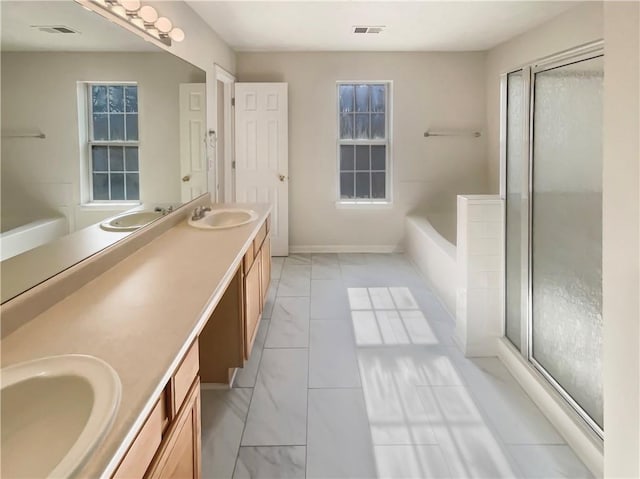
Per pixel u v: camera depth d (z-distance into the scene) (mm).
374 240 5621
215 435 2141
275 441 2102
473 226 2832
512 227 2768
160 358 1129
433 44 4945
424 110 5395
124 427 865
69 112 1594
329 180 5520
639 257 1315
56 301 1497
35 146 1389
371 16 3865
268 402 2424
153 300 1537
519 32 4402
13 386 991
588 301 2027
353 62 5328
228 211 3350
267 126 5281
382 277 4652
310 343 3141
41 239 1420
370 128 5570
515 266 2754
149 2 2621
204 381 2570
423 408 2355
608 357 1477
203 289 1646
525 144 2484
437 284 4082
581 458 1963
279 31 4332
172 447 1195
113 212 1953
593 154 1964
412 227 5180
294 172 5500
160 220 2574
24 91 1327
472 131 5402
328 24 4102
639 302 1323
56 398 1021
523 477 1860
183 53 3264
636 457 1352
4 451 924
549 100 2291
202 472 1896
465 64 5336
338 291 4227
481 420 2248
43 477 855
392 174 5500
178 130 2961
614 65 1394
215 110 4277
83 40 1699
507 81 2709
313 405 2395
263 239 3373
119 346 1191
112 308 1462
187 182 3195
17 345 1196
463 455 1996
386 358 2912
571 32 3652
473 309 2898
